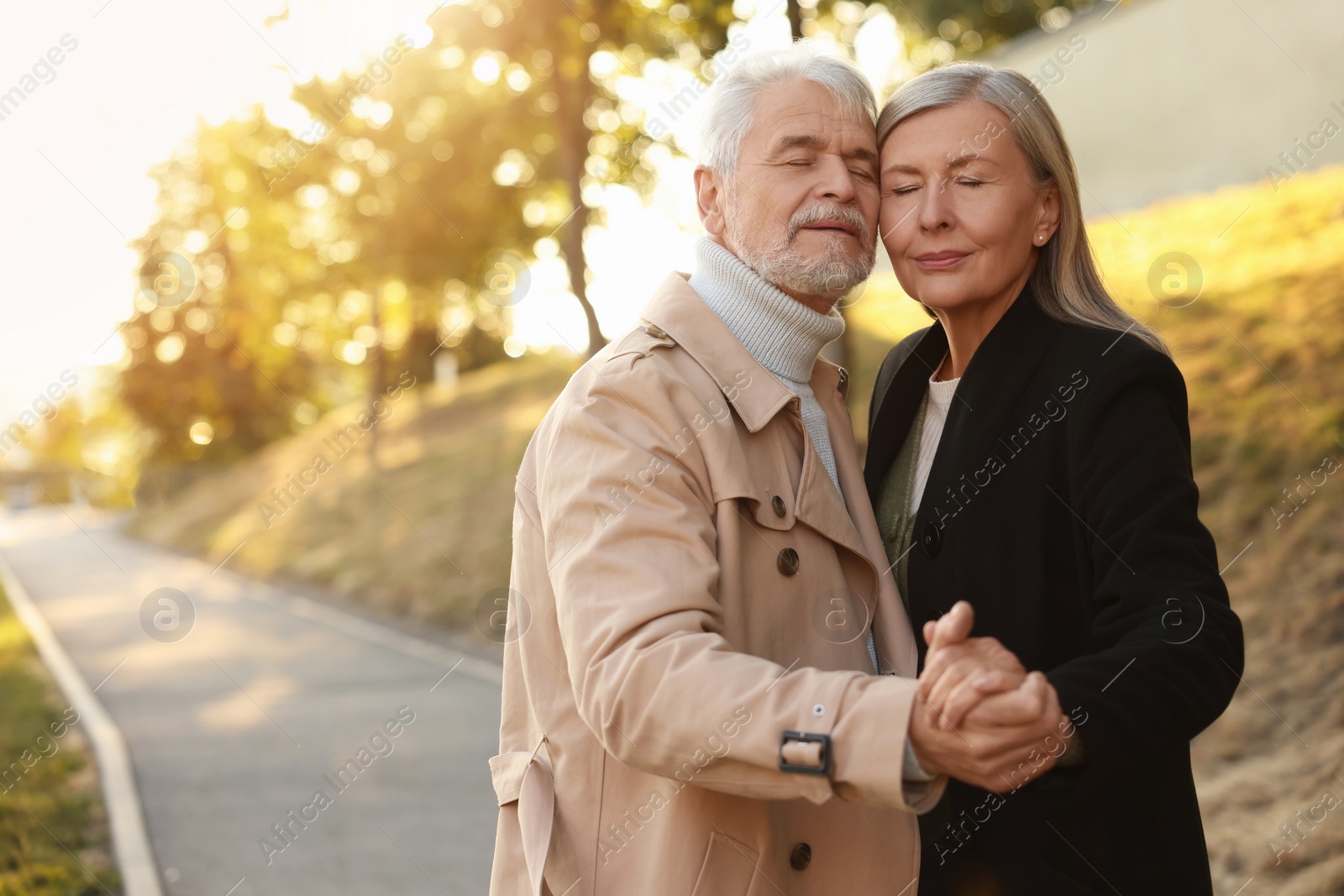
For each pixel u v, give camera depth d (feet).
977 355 6.17
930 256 6.09
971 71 6.13
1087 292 6.17
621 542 4.54
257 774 18.97
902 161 6.11
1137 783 5.45
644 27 24.45
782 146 5.59
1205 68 34.73
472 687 25.70
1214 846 11.26
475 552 38.83
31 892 13.12
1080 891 5.43
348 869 14.07
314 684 26.99
